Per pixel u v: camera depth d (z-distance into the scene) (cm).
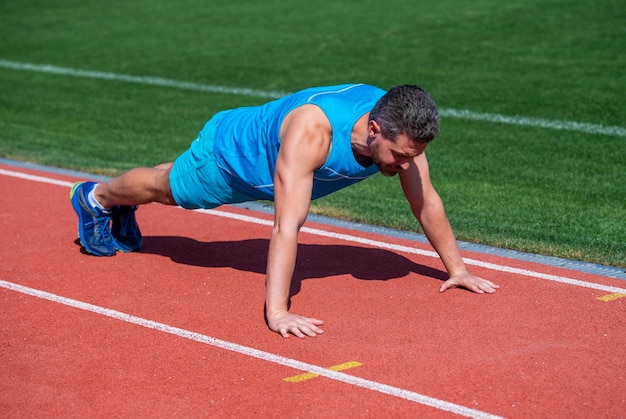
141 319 543
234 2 2103
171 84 1398
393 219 755
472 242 690
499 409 424
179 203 593
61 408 434
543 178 876
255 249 682
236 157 543
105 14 2045
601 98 1178
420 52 1500
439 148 1002
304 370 469
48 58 1631
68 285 604
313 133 496
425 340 504
